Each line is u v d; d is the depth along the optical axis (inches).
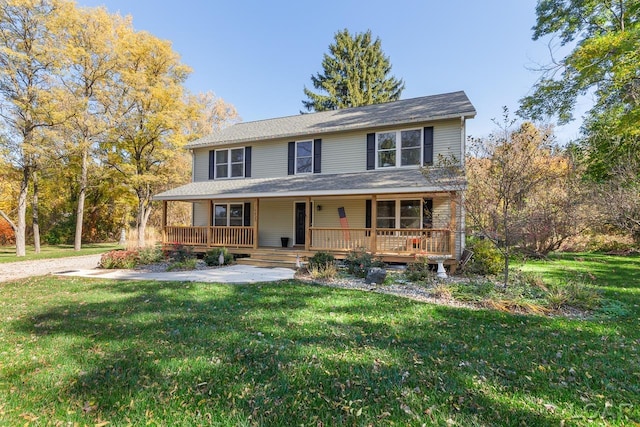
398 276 326.3
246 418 97.2
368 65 1111.0
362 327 179.8
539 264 434.3
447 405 104.0
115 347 151.0
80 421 96.7
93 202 958.4
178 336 164.7
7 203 819.4
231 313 206.4
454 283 287.9
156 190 852.0
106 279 335.3
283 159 528.1
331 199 494.6
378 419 97.1
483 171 299.7
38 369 130.0
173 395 109.9
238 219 566.9
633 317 201.2
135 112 747.4
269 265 428.5
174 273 369.1
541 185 359.6
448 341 158.9
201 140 605.3
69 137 628.1
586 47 428.1
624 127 425.1
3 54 552.7
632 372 127.6
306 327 179.0
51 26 590.9
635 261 463.8
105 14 689.0
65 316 203.6
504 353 144.6
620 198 417.7
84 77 698.2
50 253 640.4
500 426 93.7
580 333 171.8
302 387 114.7
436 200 424.2
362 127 454.6
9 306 229.6
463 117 399.5
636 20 498.3
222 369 128.0
